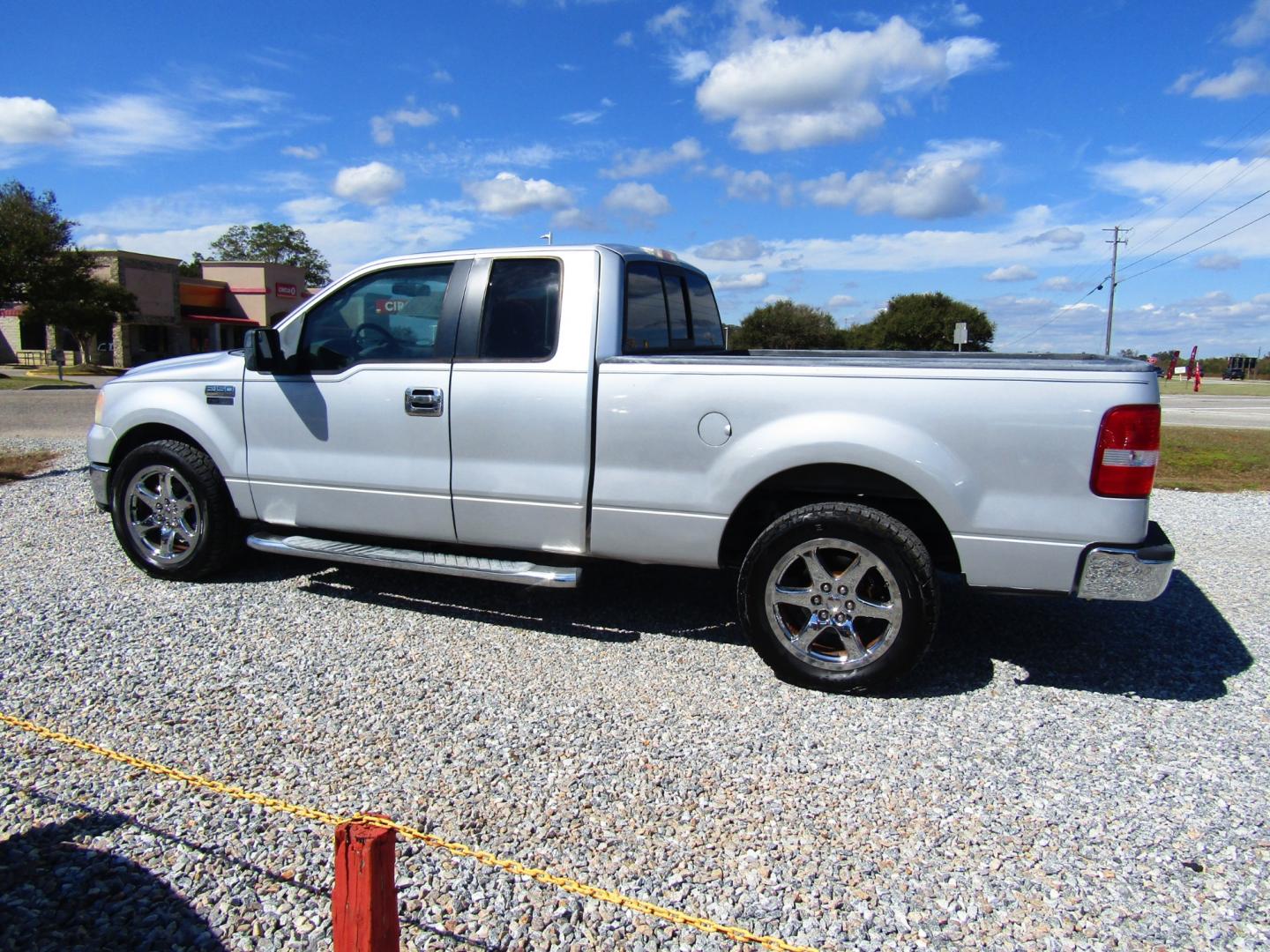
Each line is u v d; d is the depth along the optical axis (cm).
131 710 353
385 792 295
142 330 4578
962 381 364
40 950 216
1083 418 352
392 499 464
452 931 228
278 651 419
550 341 430
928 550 409
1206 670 419
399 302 466
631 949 223
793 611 417
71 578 528
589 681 392
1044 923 236
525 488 433
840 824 282
